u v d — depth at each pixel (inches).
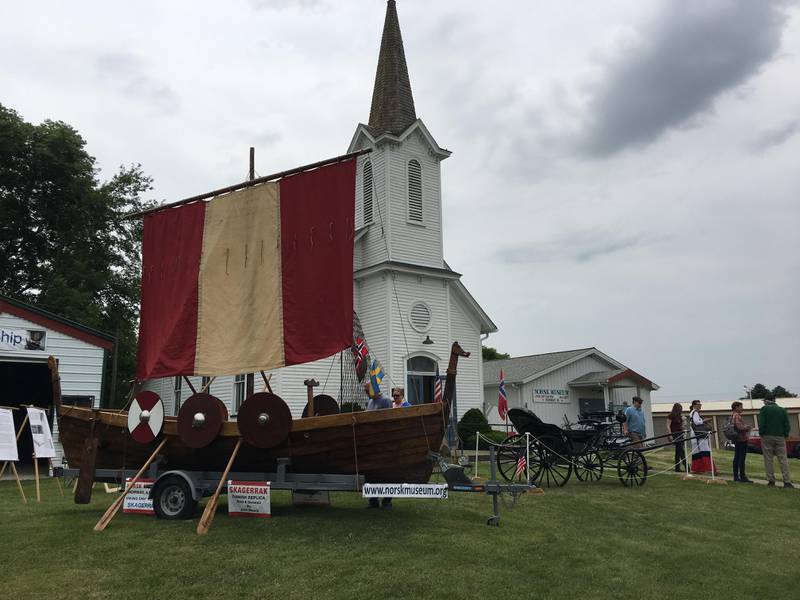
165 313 434.3
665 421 1785.2
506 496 451.8
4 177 1161.4
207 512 316.8
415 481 350.9
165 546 279.6
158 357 422.3
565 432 526.9
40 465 763.4
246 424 352.2
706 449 605.6
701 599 228.5
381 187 895.1
